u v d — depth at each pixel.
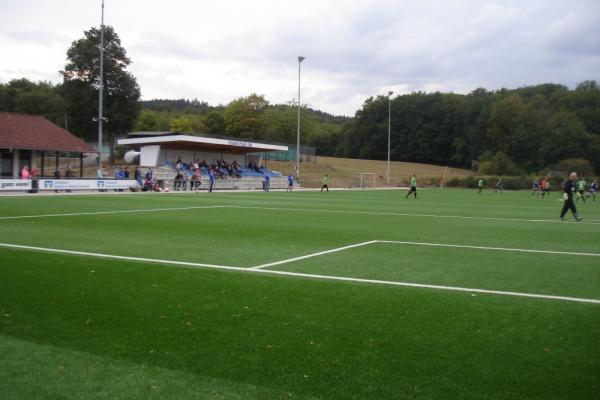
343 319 6.04
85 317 6.00
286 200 33.69
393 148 132.12
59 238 12.91
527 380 4.35
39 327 5.61
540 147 108.31
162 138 50.50
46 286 7.53
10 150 42.09
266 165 72.19
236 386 4.16
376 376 4.39
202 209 23.62
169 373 4.40
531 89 134.88
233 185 53.47
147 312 6.23
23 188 33.69
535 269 9.66
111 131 64.94
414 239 14.09
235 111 83.31
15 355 4.80
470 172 107.00
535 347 5.14
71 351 4.90
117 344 5.10
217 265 9.55
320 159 108.38
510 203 36.22
